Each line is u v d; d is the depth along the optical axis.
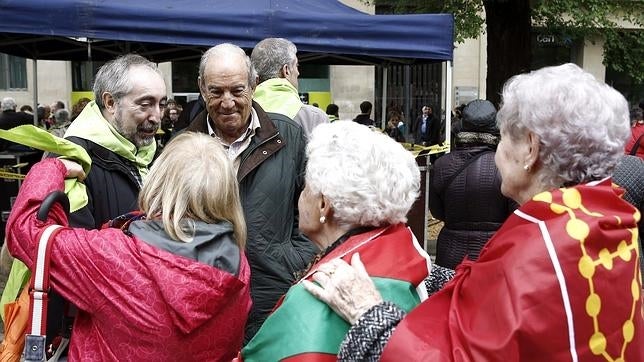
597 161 1.46
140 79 2.45
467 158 3.27
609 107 1.46
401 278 1.59
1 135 2.04
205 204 1.84
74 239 1.75
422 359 1.37
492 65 8.59
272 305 2.74
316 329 1.51
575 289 1.32
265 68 3.47
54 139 2.09
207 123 2.90
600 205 1.41
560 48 17.30
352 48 4.96
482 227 3.19
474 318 1.39
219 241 1.82
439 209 3.41
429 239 7.27
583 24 10.14
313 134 1.75
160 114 2.52
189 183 1.83
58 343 2.05
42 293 1.74
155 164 1.90
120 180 2.44
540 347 1.30
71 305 2.07
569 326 1.31
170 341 1.72
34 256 1.76
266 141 2.79
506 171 1.57
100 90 2.47
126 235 1.80
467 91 16.56
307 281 1.59
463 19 9.70
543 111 1.46
